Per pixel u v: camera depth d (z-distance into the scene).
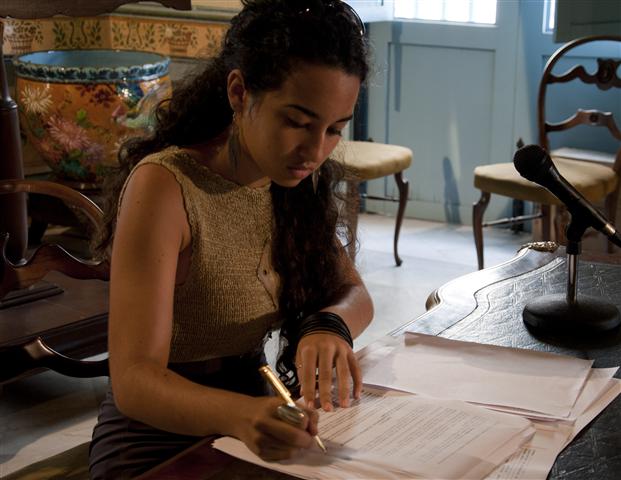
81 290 2.77
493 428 1.12
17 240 2.67
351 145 4.06
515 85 4.32
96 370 1.79
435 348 1.39
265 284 1.45
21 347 1.76
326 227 1.49
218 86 1.37
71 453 1.62
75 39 4.37
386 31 4.57
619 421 1.16
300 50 1.11
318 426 1.13
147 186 1.29
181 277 1.38
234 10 4.02
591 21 3.95
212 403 1.11
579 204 1.44
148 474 1.05
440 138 4.59
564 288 1.67
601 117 3.61
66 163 3.72
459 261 4.09
